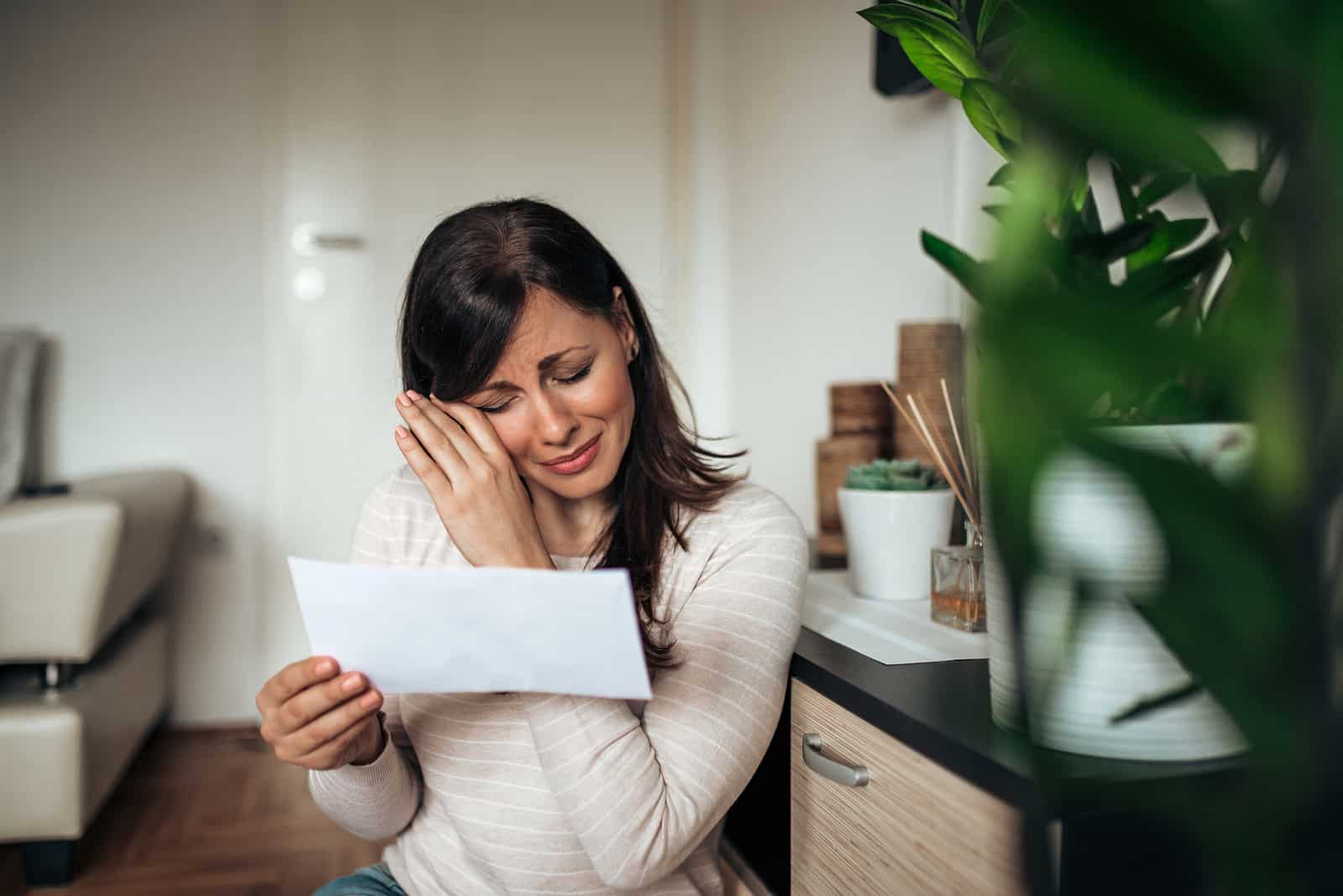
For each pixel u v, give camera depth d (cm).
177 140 288
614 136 306
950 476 100
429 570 63
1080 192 60
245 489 291
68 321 284
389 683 72
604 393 83
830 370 219
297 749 73
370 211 295
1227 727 53
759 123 265
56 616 187
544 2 303
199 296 289
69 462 284
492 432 78
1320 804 23
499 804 83
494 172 302
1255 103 22
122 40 285
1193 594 23
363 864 195
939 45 66
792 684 86
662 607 87
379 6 295
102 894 181
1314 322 23
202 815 220
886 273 189
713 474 95
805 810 83
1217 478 23
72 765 182
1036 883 39
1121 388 24
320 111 293
